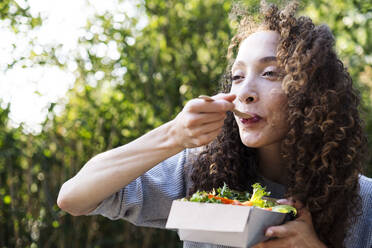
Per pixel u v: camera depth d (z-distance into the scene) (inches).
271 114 37.7
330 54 39.1
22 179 115.0
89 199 37.7
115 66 115.6
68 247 116.6
